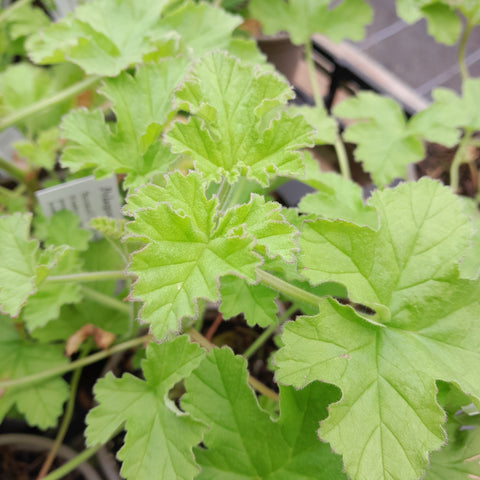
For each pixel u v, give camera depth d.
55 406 0.25
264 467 0.19
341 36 0.35
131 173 0.22
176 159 0.21
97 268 0.29
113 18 0.25
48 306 0.25
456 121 0.30
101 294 0.26
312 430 0.19
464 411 0.20
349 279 0.18
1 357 0.26
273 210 0.16
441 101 0.31
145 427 0.20
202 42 0.27
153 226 0.16
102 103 0.34
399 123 0.31
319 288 0.22
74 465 0.24
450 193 0.18
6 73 0.31
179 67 0.22
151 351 0.20
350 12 0.34
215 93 0.19
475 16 0.31
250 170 0.19
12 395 0.25
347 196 0.24
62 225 0.26
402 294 0.18
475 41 0.54
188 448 0.18
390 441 0.16
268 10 0.34
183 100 0.19
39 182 0.35
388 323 0.18
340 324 0.18
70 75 0.34
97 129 0.22
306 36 0.35
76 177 0.29
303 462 0.19
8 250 0.20
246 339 0.29
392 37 0.54
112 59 0.24
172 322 0.16
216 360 0.20
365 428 0.16
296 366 0.17
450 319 0.18
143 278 0.16
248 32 0.42
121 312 0.28
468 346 0.17
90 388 0.30
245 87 0.19
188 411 0.19
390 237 0.18
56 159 0.35
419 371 0.17
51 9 0.36
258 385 0.23
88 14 0.25
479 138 0.42
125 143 0.22
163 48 0.24
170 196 0.17
